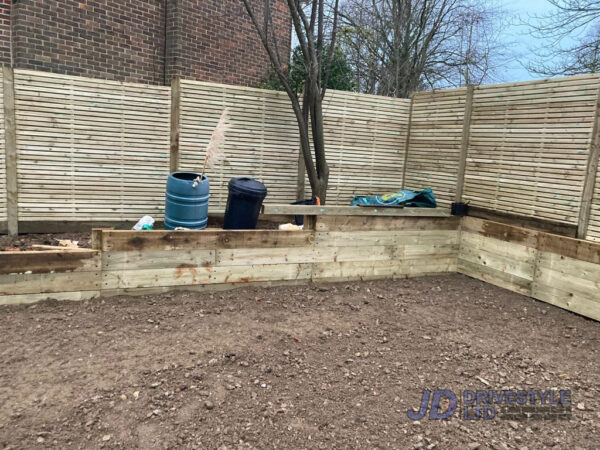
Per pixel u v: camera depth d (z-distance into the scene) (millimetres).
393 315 4660
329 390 3213
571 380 3547
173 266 4672
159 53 8445
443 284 5801
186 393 3031
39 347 3469
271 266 5121
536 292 5273
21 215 5508
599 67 10336
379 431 2814
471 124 6160
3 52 6883
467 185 6215
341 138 6887
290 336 3984
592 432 2893
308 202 6508
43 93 5410
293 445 2645
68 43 7266
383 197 6254
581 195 4898
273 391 3145
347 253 5523
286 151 6762
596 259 4656
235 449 2572
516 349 4043
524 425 2949
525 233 5363
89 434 2596
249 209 5527
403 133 7258
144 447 2533
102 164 5793
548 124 5199
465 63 13602
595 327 4574
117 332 3805
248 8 6086
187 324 4059
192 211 5371
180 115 6047
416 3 12734
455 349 3975
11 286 4078
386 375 3471
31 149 5441
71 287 4297
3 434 2531
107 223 5934
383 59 13109
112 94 5723
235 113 6340
